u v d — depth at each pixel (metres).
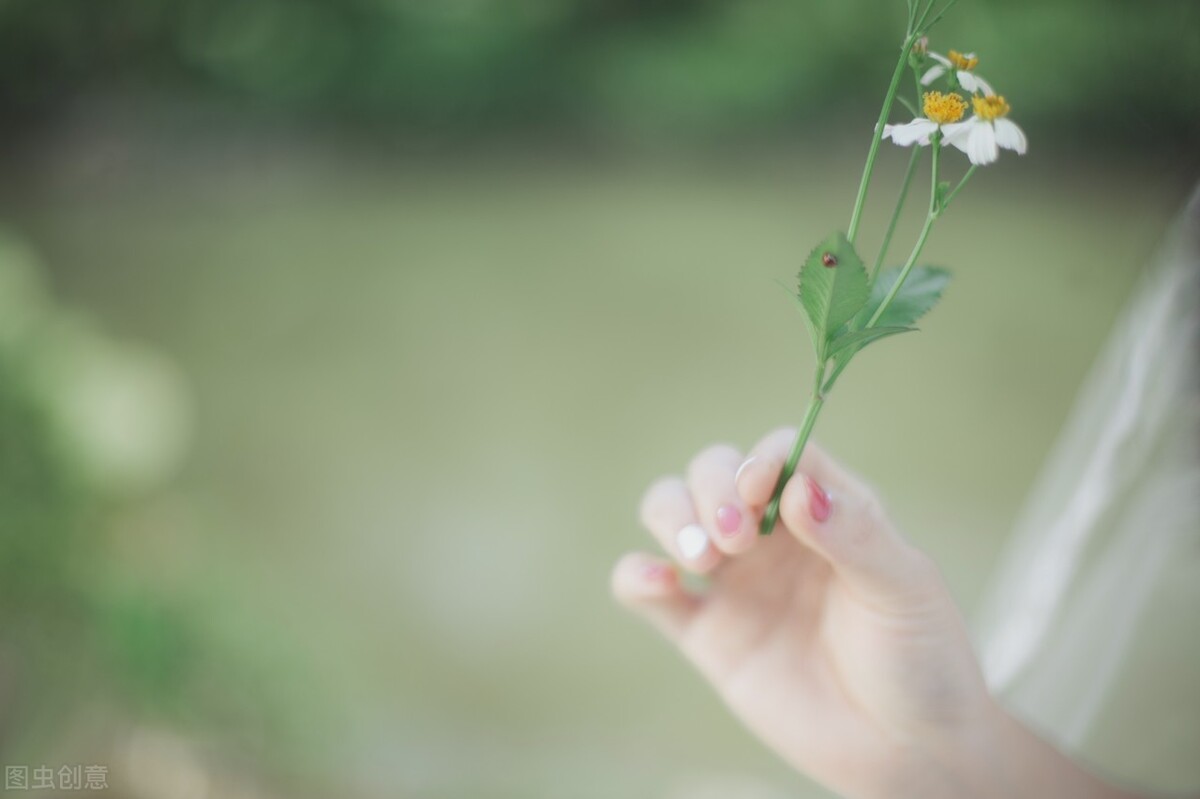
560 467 3.58
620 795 2.03
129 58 7.36
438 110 8.45
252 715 1.90
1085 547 0.73
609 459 3.66
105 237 5.98
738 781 2.12
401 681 2.39
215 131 7.55
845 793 0.67
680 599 0.69
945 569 2.86
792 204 6.89
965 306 4.89
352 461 3.57
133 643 1.80
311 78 8.20
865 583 0.63
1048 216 5.83
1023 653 0.75
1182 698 0.69
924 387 4.18
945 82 0.58
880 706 0.66
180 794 1.73
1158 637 0.69
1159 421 0.72
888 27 7.71
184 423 3.81
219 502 3.21
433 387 4.27
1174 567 0.69
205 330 4.79
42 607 1.81
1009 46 5.68
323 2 8.30
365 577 2.83
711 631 0.69
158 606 1.86
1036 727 0.72
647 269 5.77
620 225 6.57
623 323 5.00
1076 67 5.74
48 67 7.04
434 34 8.52
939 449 3.66
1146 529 0.71
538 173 7.92
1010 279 5.13
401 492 3.35
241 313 5.00
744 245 6.13
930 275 0.58
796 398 4.17
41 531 1.86
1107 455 0.73
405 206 6.96
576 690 2.41
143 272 5.47
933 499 3.30
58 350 2.24
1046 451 3.64
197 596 1.95
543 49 8.67
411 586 2.80
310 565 2.86
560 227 6.55
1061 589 0.74
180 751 1.80
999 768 0.65
